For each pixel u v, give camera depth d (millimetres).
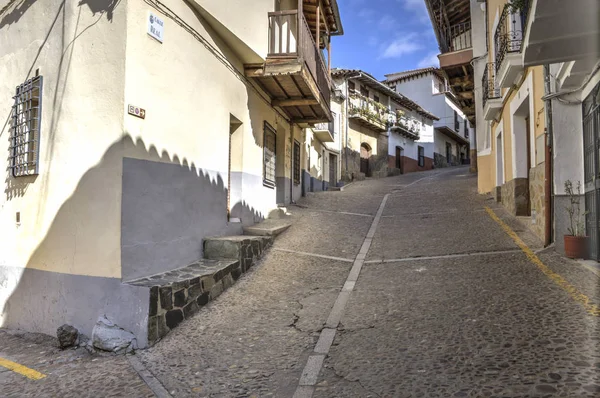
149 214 5035
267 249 7445
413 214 10641
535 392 2680
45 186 5285
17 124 5797
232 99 7453
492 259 6090
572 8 3990
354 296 5223
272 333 4336
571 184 5887
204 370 3678
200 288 5109
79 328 4750
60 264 5031
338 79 22547
